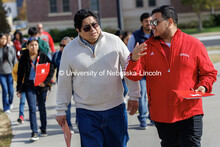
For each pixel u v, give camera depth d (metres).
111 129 3.59
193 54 3.36
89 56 3.46
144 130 5.76
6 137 5.90
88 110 3.55
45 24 33.81
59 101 3.65
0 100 9.36
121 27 13.40
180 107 3.36
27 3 33.72
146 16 5.72
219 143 4.84
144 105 5.78
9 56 7.78
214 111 6.47
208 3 28.14
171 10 3.41
